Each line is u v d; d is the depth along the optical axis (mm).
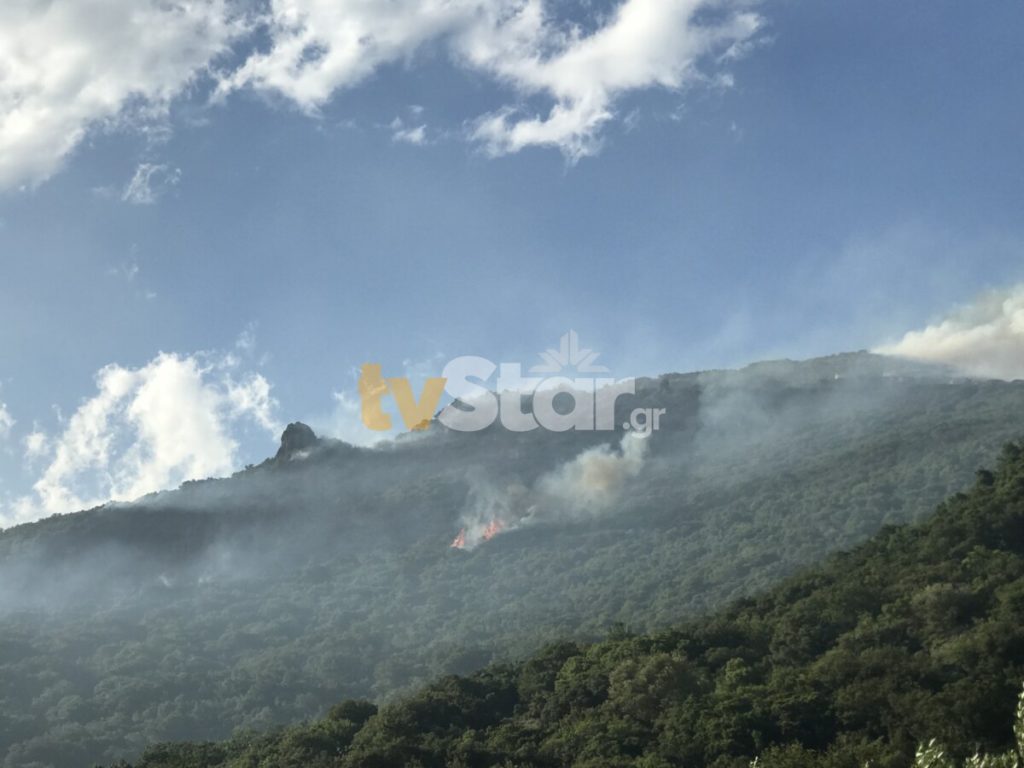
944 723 79188
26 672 160500
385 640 179250
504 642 161750
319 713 146375
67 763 130000
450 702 106438
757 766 75250
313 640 177875
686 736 86625
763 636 108000
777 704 86875
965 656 88062
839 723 84812
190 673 159250
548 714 101625
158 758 106562
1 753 134500
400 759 92875
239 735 117000
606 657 107750
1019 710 51219
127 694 150625
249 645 181125
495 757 92000
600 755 87625
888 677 87062
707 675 100625
